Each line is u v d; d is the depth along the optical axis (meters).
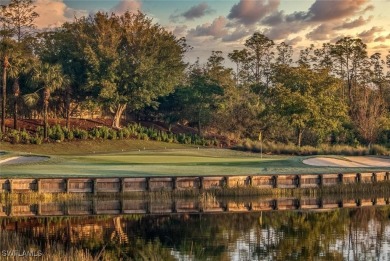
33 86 65.94
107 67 72.75
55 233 24.47
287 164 44.84
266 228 25.95
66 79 68.75
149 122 85.31
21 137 61.19
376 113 76.19
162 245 22.19
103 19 77.38
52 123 73.25
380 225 26.83
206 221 27.81
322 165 45.44
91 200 34.00
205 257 20.14
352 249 21.58
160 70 76.81
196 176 35.62
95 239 23.22
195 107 81.94
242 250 21.31
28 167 40.12
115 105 75.56
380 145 71.06
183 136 75.25
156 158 51.03
